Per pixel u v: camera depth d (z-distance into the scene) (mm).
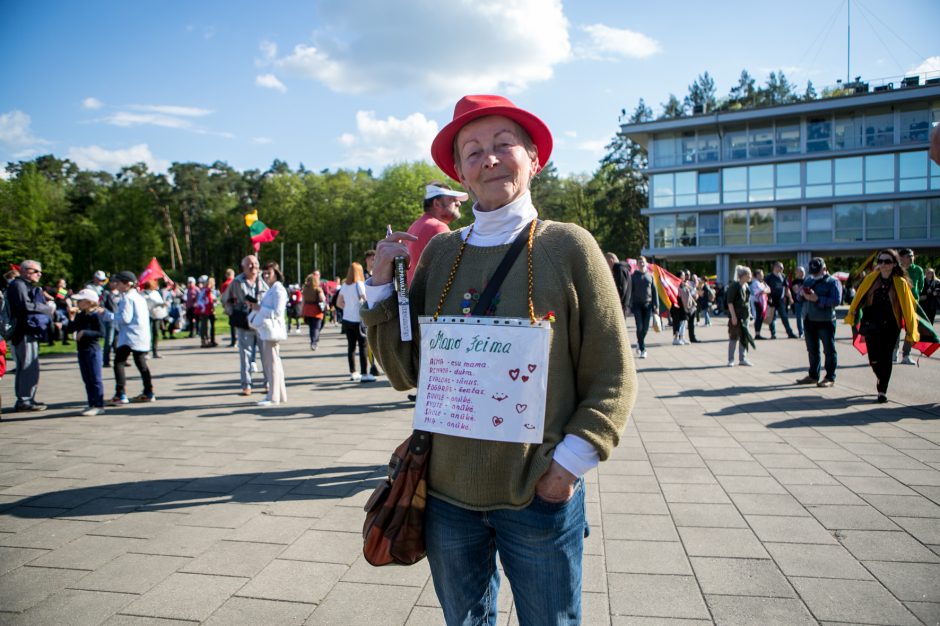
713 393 8172
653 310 12641
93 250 75688
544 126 1745
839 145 35062
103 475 4922
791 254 37125
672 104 62656
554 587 1575
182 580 3104
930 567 3057
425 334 1676
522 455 1515
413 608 2818
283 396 8250
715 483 4410
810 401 7469
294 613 2779
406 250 1798
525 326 1515
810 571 3043
